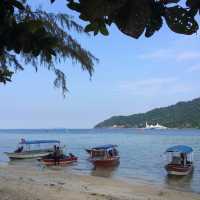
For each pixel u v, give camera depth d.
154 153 63.59
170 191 24.28
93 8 2.11
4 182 19.95
